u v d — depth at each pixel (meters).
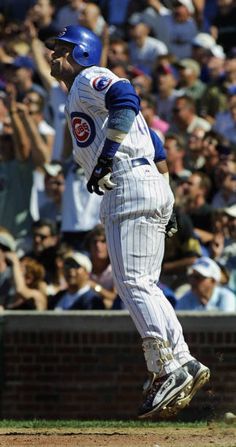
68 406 41.69
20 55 61.28
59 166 49.12
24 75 55.53
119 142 22.17
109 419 41.22
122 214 22.73
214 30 64.06
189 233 42.84
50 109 54.31
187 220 43.06
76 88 23.02
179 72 56.16
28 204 50.81
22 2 70.06
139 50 60.09
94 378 41.56
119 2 64.88
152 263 23.16
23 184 50.84
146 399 23.22
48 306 43.47
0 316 42.06
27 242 50.22
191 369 23.05
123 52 56.75
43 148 50.97
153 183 22.83
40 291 43.81
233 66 55.47
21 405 41.91
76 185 46.81
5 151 51.12
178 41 61.47
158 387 23.02
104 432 26.16
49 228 45.62
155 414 23.27
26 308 43.62
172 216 24.70
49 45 23.95
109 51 56.59
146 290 22.95
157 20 62.22
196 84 56.12
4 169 51.03
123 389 41.41
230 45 64.81
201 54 58.78
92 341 41.59
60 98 51.34
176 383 22.92
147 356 23.11
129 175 22.72
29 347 41.94
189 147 49.16
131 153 22.81
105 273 42.94
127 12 64.44
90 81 22.70
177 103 51.44
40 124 52.56
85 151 23.27
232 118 52.44
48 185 49.16
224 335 40.53
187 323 40.66
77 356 41.69
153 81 57.38
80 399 41.66
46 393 41.81
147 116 50.03
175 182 46.34
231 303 41.94
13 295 44.03
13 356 42.06
